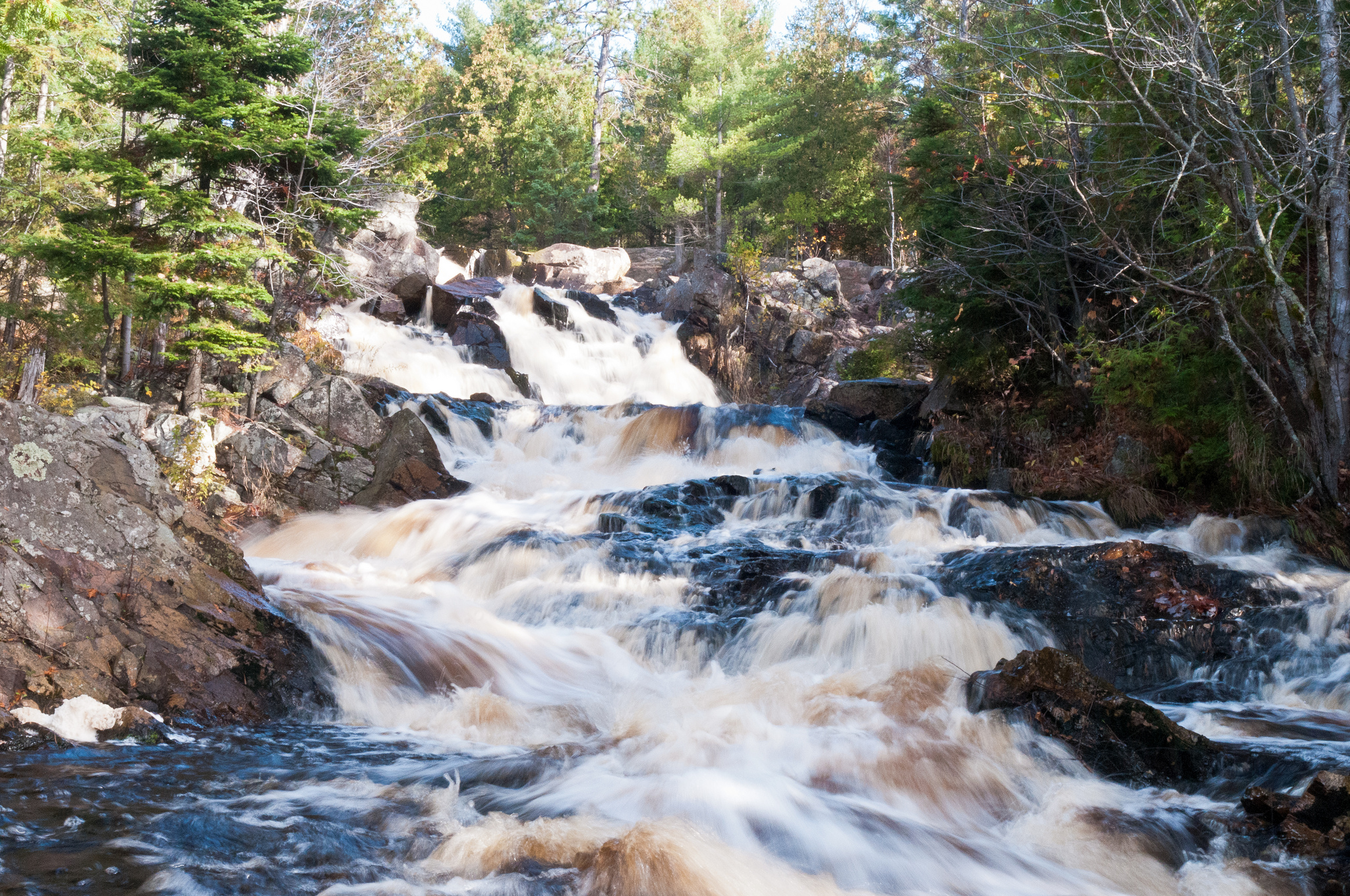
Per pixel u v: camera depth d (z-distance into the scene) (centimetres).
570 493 1510
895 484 1519
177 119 1873
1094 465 1498
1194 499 1369
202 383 1480
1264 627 963
